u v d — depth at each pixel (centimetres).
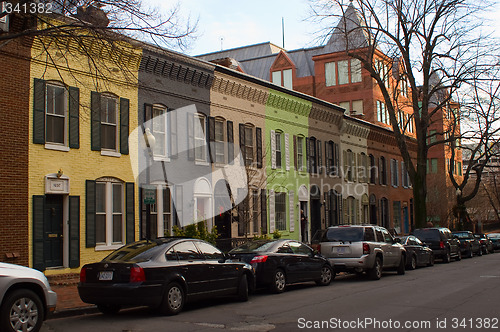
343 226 1920
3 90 1592
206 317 1125
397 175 4503
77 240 1761
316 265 1703
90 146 1834
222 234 2434
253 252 1530
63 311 1164
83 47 1412
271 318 1093
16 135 1617
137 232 1980
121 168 1934
